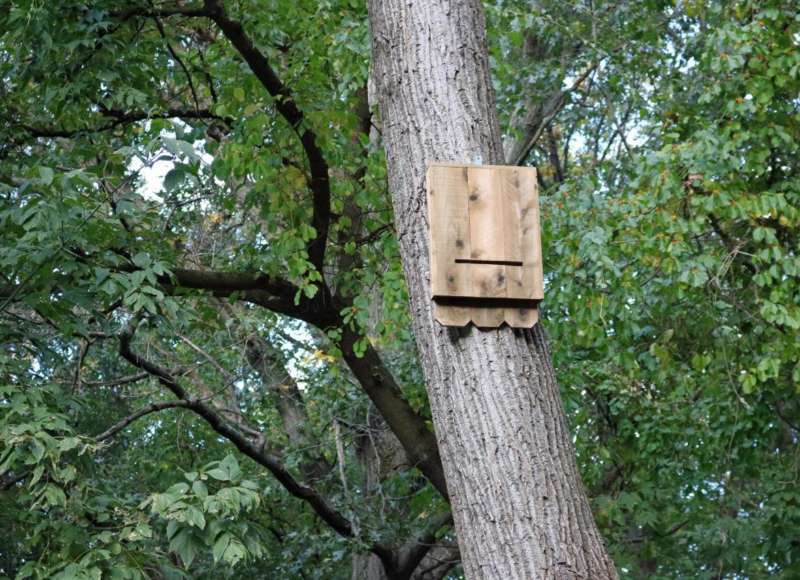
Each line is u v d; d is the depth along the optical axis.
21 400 8.02
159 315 9.60
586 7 16.34
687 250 11.46
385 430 16.28
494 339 5.14
